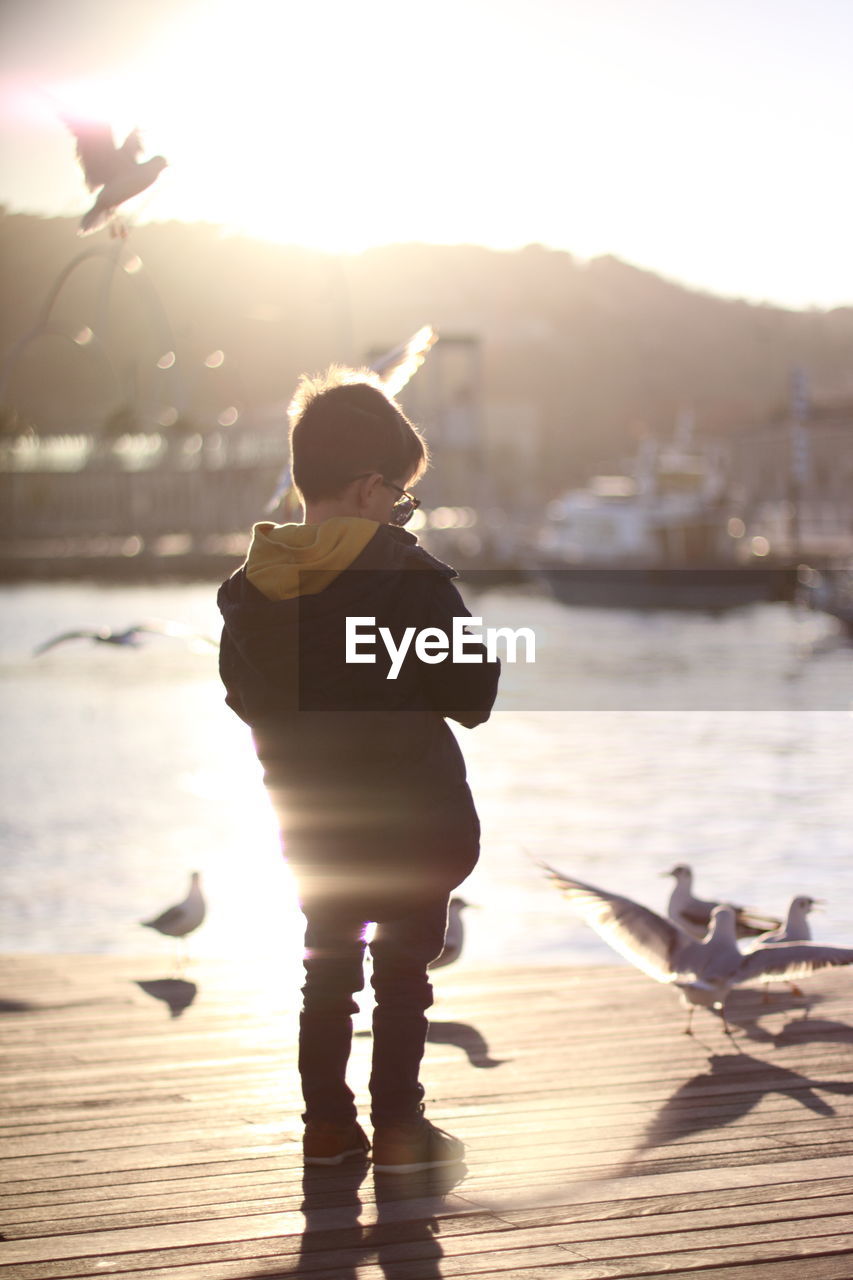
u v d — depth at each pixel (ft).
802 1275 10.48
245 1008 21.04
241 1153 13.78
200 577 357.00
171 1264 11.01
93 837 68.33
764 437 353.92
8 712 135.44
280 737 12.08
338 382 12.56
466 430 407.85
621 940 17.17
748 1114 14.87
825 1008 20.34
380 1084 12.69
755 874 55.31
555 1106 15.29
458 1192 12.38
